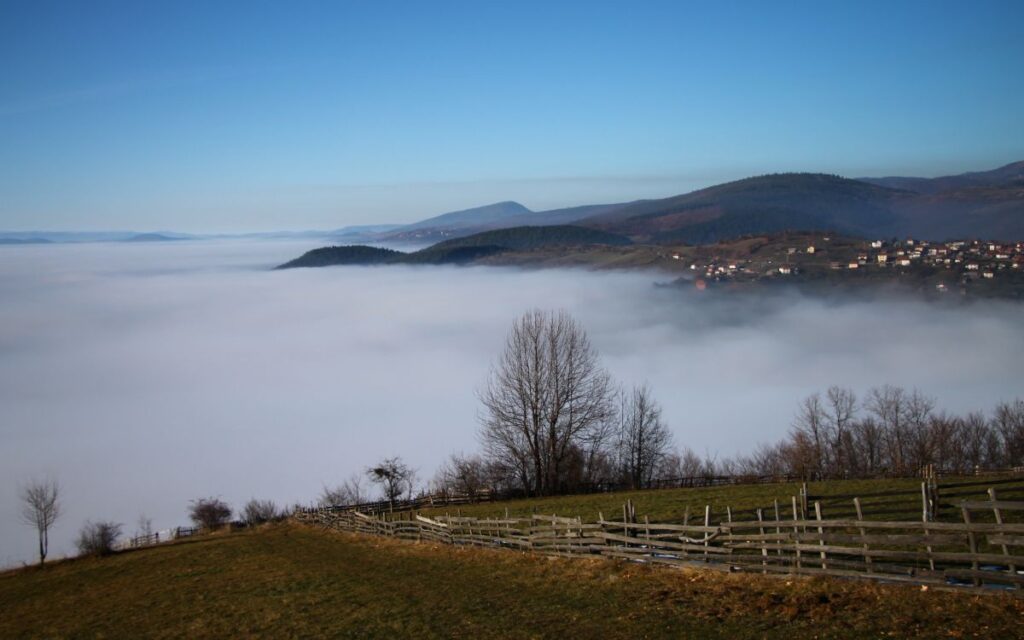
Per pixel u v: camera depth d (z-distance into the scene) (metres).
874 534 18.17
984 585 16.12
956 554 16.56
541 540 27.44
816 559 19.03
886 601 16.52
